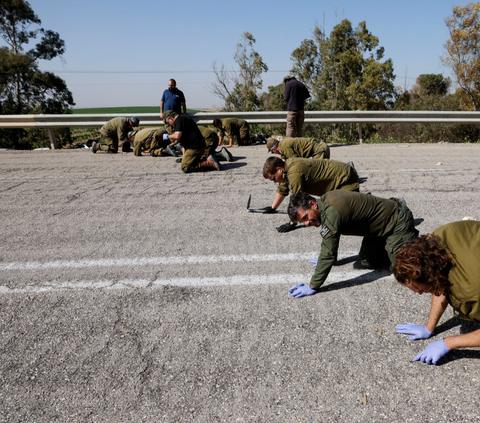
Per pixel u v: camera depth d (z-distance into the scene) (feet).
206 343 8.22
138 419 6.57
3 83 98.73
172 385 7.21
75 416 6.68
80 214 15.84
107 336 8.53
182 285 10.41
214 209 16.14
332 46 112.88
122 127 28.66
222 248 12.51
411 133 53.36
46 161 26.58
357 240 12.91
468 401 6.63
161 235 13.60
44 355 8.05
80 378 7.45
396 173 21.24
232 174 21.98
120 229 14.20
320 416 6.47
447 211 15.11
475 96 85.92
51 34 104.47
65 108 107.96
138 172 22.82
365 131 65.62
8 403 6.97
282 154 19.04
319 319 8.87
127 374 7.49
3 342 8.45
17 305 9.71
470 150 28.07
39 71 101.14
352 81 113.29
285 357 7.77
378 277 10.55
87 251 12.48
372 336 8.29
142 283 10.55
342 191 9.80
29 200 17.79
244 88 92.58
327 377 7.25
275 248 12.44
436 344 7.34
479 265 5.79
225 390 7.05
